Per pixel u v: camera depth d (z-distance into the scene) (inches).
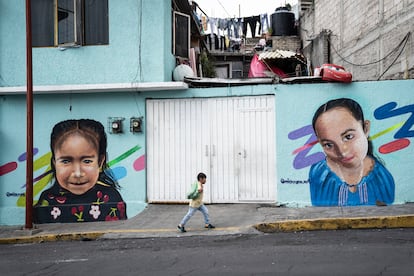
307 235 335.6
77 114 459.2
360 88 416.2
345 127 417.1
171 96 445.7
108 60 453.4
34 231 403.5
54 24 463.8
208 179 440.8
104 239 375.9
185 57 501.0
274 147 430.3
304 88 423.8
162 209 436.8
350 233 333.4
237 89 435.2
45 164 461.7
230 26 856.3
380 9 539.8
